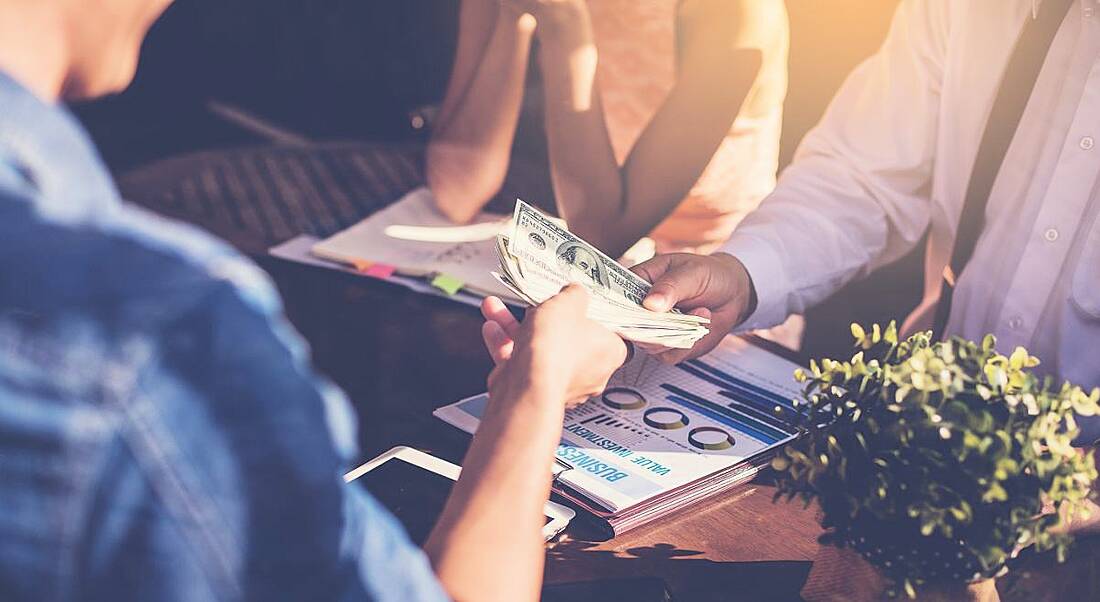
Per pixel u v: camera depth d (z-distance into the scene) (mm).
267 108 4434
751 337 1515
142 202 2066
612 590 903
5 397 433
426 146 2316
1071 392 838
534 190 2297
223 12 4477
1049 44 1560
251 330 471
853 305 1836
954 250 1756
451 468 1101
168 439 443
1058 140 1565
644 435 1179
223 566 454
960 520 774
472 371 1401
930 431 796
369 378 1374
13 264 442
